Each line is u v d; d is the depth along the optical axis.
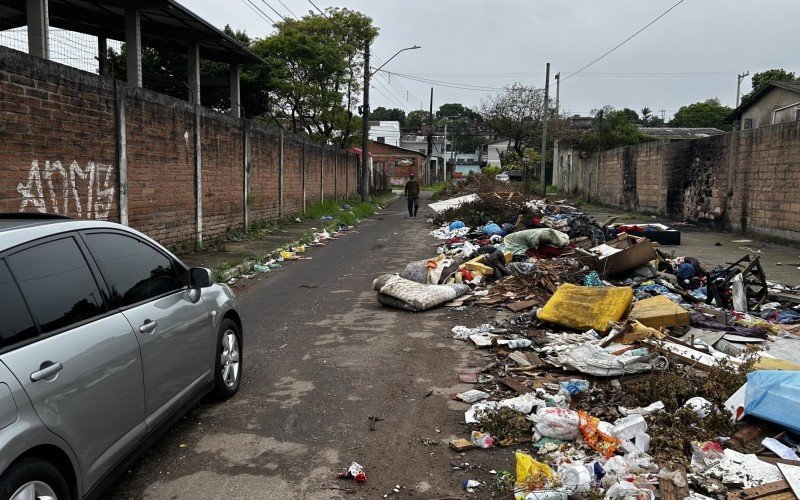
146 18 16.06
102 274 3.96
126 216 11.68
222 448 4.69
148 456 4.56
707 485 3.87
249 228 19.30
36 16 11.64
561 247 12.85
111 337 3.74
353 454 4.59
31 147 8.95
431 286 9.72
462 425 5.08
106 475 3.63
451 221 21.72
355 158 40.47
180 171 14.22
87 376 3.42
